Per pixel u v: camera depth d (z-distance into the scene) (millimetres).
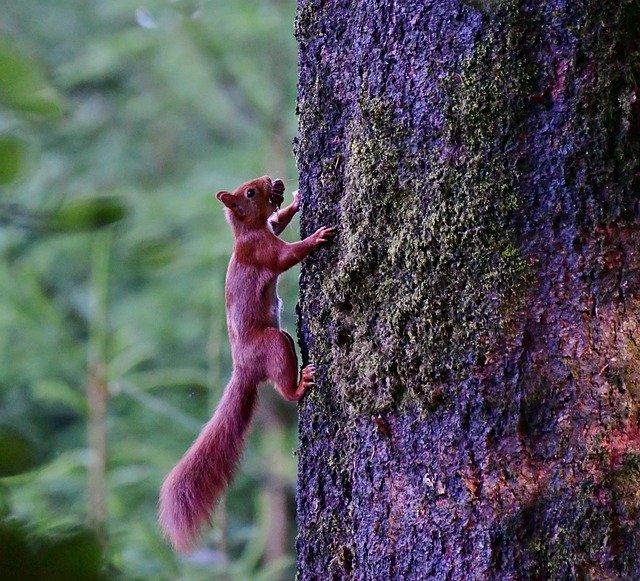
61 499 8125
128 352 8164
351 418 7203
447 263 7148
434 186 7156
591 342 7117
